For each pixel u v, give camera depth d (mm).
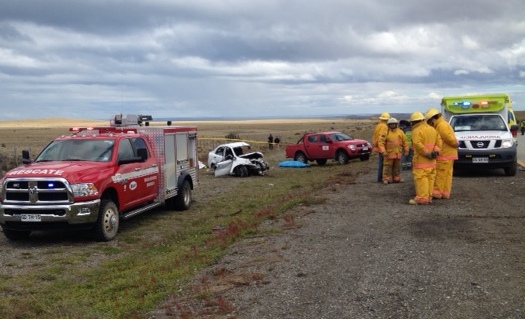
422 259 6859
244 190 18016
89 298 6586
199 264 7504
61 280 7707
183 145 14273
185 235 10562
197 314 5410
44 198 9672
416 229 8711
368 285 5945
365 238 8250
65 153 11148
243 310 5441
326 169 24938
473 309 5098
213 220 12336
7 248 9922
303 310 5328
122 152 11344
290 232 9039
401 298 5492
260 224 10047
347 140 27219
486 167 15328
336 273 6469
